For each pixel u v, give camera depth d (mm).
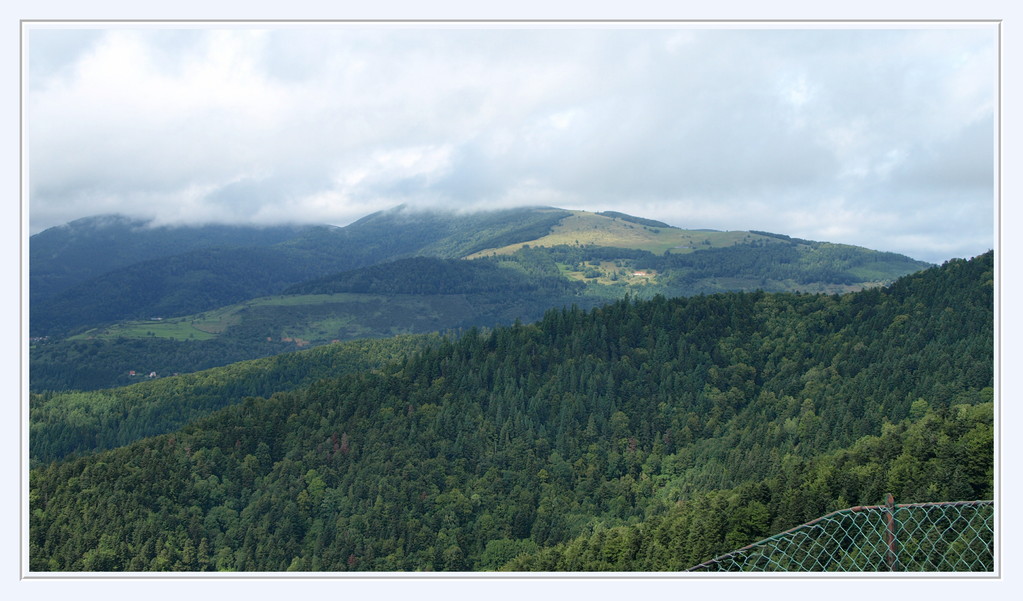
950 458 56250
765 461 100125
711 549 57594
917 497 53469
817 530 41688
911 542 37281
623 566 66750
